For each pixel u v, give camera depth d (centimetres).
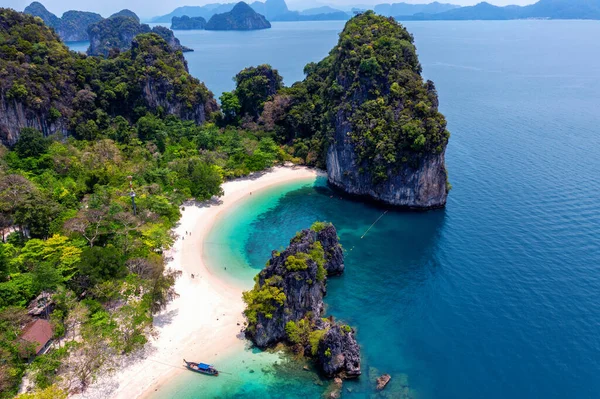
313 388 5206
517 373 5356
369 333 6134
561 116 16212
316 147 12388
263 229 9156
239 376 5362
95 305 5862
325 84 12625
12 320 5300
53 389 4572
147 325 5969
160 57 14088
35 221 7388
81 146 11200
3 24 12100
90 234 7231
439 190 9656
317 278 6316
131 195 8150
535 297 6625
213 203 10262
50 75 11631
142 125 12250
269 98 14138
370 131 10075
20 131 10494
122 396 5044
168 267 7581
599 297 6519
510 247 7931
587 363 5428
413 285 7212
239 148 11956
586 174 10838
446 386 5225
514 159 12112
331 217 9669
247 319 6275
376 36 11375
